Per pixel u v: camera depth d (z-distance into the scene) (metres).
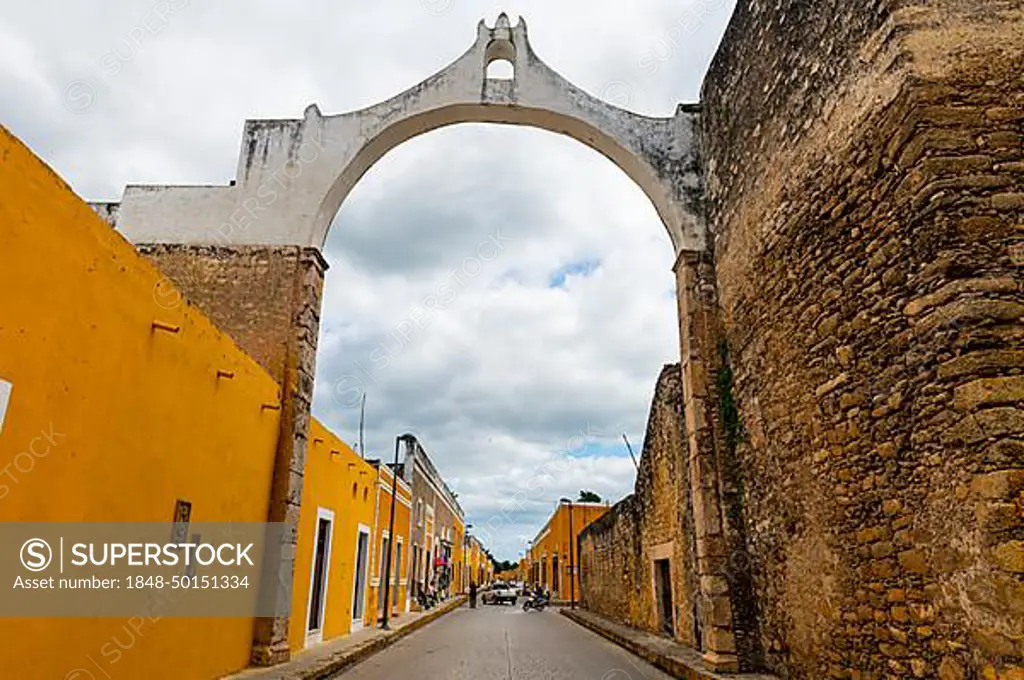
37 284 4.11
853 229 5.79
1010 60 4.97
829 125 6.23
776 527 7.31
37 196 4.10
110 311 4.88
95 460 4.70
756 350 7.90
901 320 5.05
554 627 17.06
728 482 8.53
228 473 7.08
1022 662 3.77
